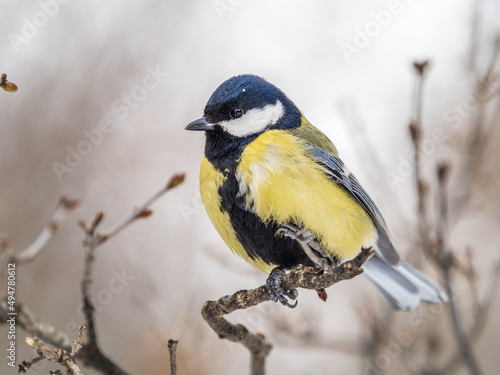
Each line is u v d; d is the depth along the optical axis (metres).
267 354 6.79
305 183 6.84
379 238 8.26
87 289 6.57
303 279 5.61
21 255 6.94
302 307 10.36
